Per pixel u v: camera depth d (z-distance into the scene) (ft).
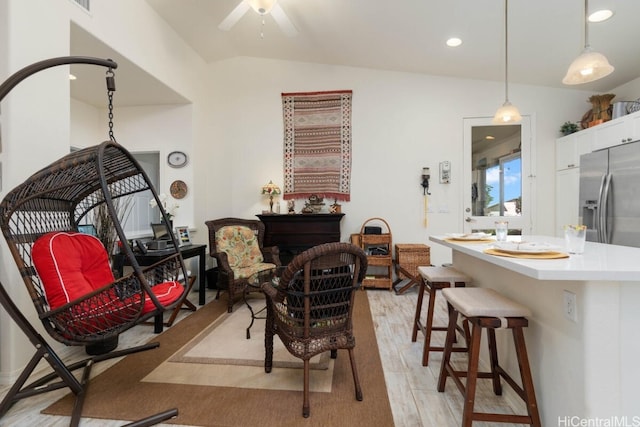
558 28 10.09
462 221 14.76
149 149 14.17
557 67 12.57
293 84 15.35
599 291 3.84
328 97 15.21
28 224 6.21
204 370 6.94
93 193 7.57
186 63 13.58
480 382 6.48
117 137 14.29
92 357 6.93
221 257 11.64
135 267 5.13
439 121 14.84
